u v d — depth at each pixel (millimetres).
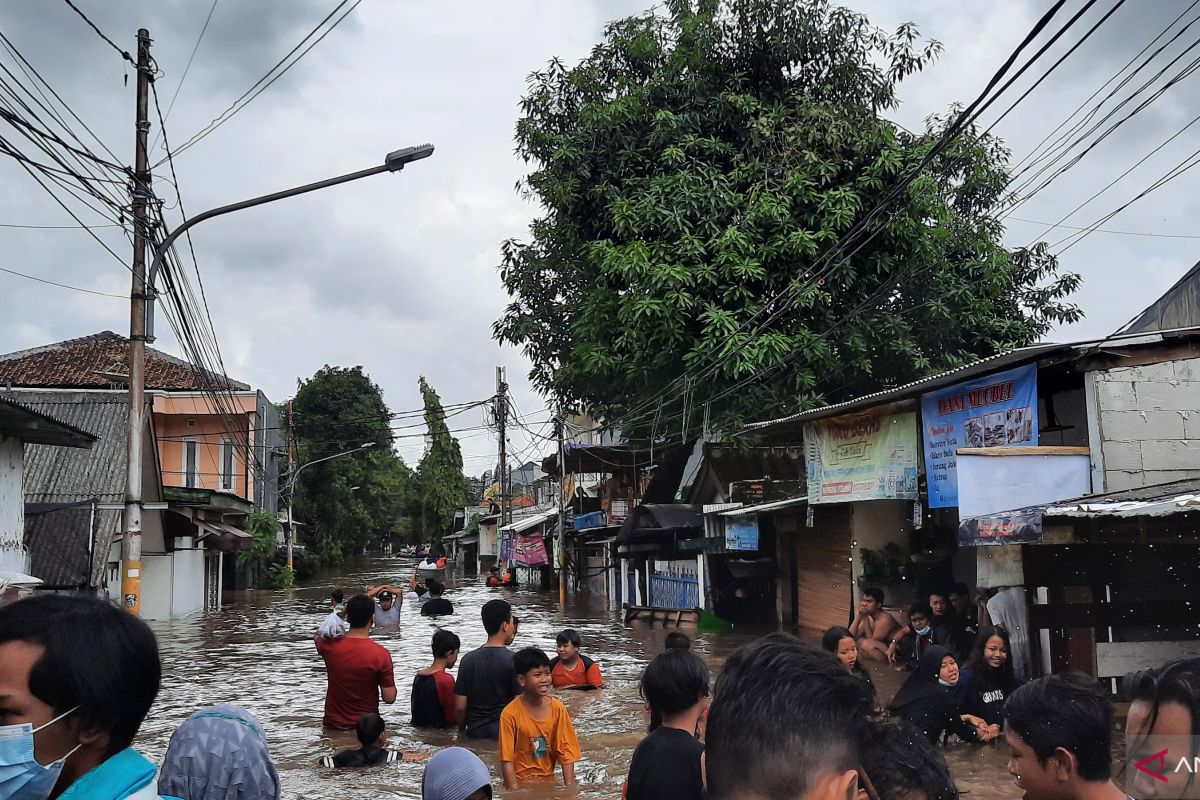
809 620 18922
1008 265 20469
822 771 1722
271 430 40781
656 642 18250
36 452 20766
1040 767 2646
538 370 24109
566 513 35500
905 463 13508
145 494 21391
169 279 14281
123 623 2117
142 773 2102
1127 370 10312
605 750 8539
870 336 19891
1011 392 11211
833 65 21516
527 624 23141
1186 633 9070
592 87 22031
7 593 11930
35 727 1992
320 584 42781
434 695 9305
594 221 21453
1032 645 9008
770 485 20219
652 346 19625
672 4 22344
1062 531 8477
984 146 19969
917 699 7352
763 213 18953
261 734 3301
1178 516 7852
